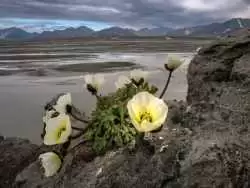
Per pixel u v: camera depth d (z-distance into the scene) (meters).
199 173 0.25
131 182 0.27
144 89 0.32
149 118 0.21
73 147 0.31
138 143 0.29
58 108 0.26
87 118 0.34
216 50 0.60
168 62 0.30
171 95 1.67
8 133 1.12
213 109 0.37
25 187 0.34
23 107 1.52
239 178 0.26
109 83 1.82
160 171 0.26
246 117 0.34
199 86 0.57
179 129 0.33
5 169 0.49
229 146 0.27
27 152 0.51
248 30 0.63
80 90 1.88
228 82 0.51
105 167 0.29
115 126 0.30
